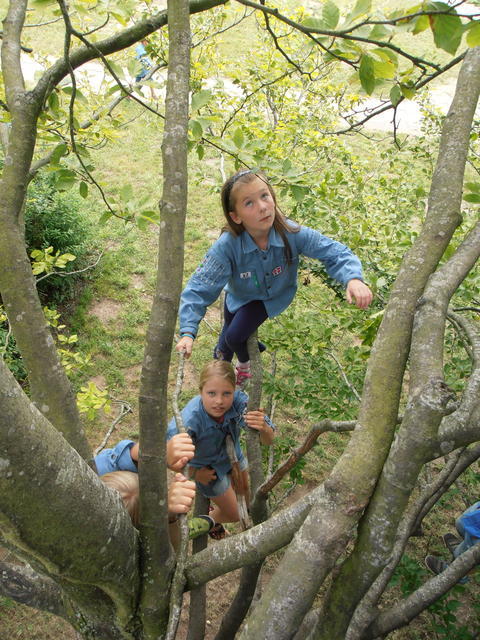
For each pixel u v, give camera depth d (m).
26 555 1.48
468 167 9.14
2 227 1.41
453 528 4.88
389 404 1.20
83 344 6.58
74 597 1.59
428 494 2.22
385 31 1.58
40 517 1.09
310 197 3.94
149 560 1.53
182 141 1.33
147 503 1.47
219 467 3.26
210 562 1.53
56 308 6.96
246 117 4.42
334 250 2.71
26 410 1.02
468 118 1.49
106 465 2.07
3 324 5.59
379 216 4.41
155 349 1.37
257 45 5.09
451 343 3.98
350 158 4.90
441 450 1.16
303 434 5.77
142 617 1.61
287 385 3.97
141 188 9.43
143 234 8.42
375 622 1.89
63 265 3.75
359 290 2.53
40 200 6.66
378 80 1.93
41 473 1.05
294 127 4.57
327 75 4.96
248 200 2.43
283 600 1.13
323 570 1.13
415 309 1.28
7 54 1.65
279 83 4.69
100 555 1.28
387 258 3.94
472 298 3.61
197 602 2.51
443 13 1.41
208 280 2.72
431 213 1.40
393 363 1.23
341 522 1.14
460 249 1.40
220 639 3.18
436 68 1.72
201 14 4.53
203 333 6.90
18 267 1.42
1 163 6.12
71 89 2.19
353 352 3.89
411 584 3.28
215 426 3.05
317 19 1.64
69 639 3.94
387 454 1.18
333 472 1.18
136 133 11.13
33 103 1.52
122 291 7.43
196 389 6.16
